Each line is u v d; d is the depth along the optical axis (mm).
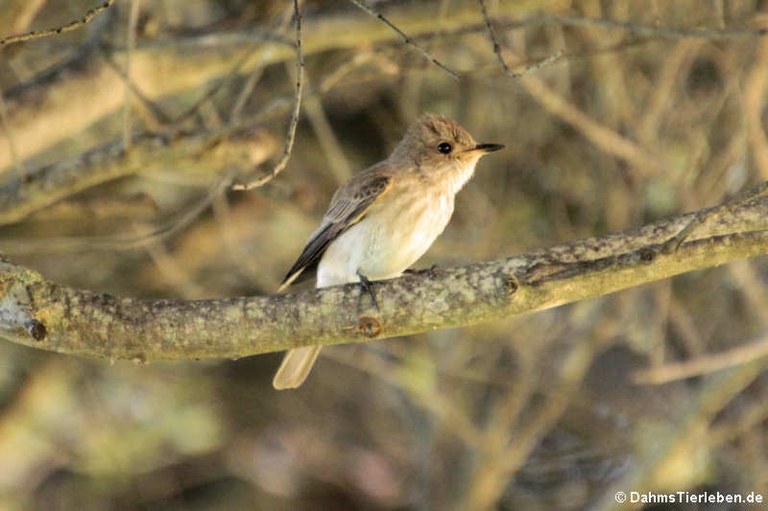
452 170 10352
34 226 13531
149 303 7375
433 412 13922
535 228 14133
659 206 13617
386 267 10102
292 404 15516
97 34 11477
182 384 15711
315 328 7328
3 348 15117
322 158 14867
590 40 12656
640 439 13547
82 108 11344
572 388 13352
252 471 15516
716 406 12406
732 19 11891
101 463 15438
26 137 11180
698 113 13141
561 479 14305
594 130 12523
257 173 12500
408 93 14148
